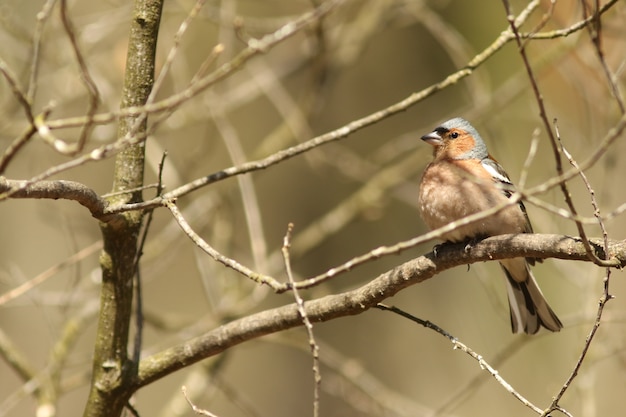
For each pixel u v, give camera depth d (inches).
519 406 534.9
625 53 418.0
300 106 484.4
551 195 482.3
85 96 450.3
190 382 445.4
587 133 460.1
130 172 260.4
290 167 617.0
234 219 485.1
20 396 362.6
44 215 482.9
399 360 583.5
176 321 437.7
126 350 263.1
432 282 589.3
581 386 396.2
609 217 203.0
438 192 297.3
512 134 568.1
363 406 442.0
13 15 453.4
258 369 601.9
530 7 281.9
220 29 480.4
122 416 272.5
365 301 245.3
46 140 187.8
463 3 614.2
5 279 398.0
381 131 612.7
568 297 555.5
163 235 455.5
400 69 614.9
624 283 531.8
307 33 463.8
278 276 479.8
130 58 259.8
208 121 469.1
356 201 499.5
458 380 564.4
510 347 387.5
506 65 601.9
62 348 386.0
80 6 577.3
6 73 187.2
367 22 522.0
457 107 607.2
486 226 285.3
